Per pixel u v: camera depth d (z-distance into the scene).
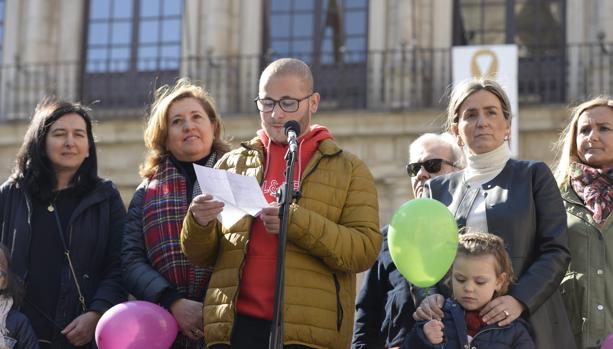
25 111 31.17
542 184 12.09
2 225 13.61
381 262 13.16
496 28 29.92
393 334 12.66
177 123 13.43
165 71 31.25
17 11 31.98
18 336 12.90
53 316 13.34
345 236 11.51
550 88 29.44
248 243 11.66
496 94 12.40
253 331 11.58
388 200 28.39
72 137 13.66
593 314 12.49
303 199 11.70
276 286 10.88
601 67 28.77
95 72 31.59
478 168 12.34
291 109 11.84
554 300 11.94
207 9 31.17
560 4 29.66
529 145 28.00
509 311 11.41
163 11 31.55
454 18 30.08
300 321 11.44
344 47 30.28
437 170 13.62
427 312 11.59
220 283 11.68
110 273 13.57
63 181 13.75
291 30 30.86
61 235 13.48
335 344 11.62
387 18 30.25
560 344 11.79
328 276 11.69
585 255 12.65
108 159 29.77
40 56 31.75
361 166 12.02
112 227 13.74
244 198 11.16
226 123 28.94
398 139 28.50
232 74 30.70
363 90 30.17
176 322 12.63
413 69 29.42
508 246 11.88
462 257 11.59
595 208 12.72
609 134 13.02
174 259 12.93
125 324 12.44
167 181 13.27
